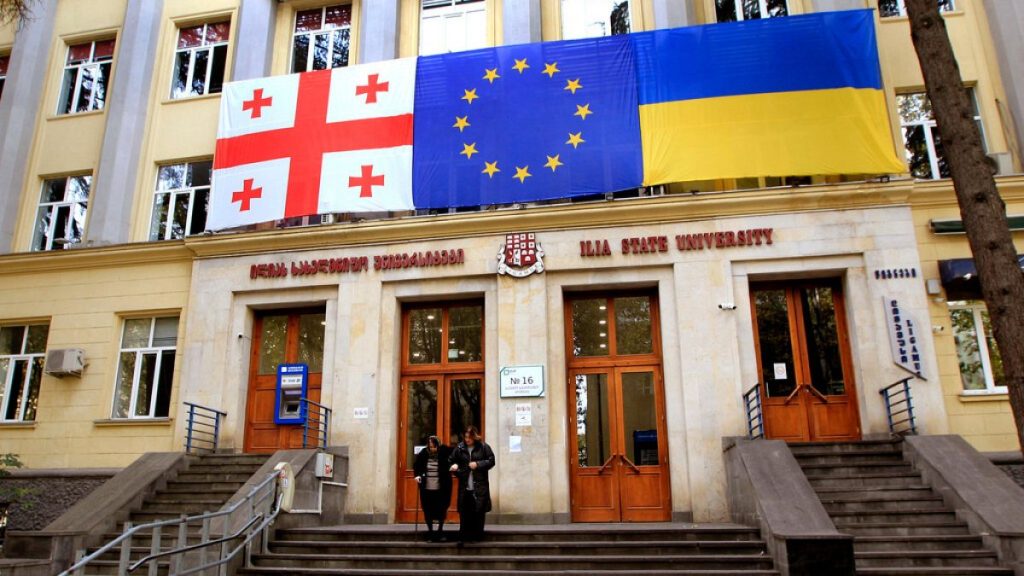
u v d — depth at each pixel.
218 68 18.19
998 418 12.38
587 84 15.07
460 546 10.10
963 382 12.88
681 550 9.61
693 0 16.12
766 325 13.84
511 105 15.25
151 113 17.83
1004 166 13.64
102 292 16.14
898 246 13.17
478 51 15.73
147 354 15.87
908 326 12.76
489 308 14.30
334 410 14.13
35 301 16.41
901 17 15.08
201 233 16.19
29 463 15.24
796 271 13.47
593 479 13.46
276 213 15.43
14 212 17.59
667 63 14.83
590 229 14.28
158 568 9.96
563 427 13.41
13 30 19.17
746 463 10.70
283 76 16.38
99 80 18.84
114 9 19.11
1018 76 14.14
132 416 15.45
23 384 16.28
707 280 13.58
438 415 14.34
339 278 14.90
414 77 15.80
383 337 14.48
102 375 15.58
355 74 16.08
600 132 14.73
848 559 8.30
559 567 9.44
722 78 14.55
